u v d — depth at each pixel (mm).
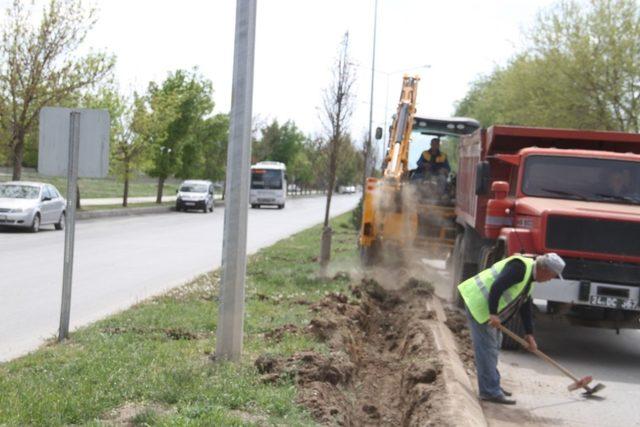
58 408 5453
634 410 7328
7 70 26688
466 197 14281
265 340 8203
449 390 6734
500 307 7242
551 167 10891
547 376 8641
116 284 13477
